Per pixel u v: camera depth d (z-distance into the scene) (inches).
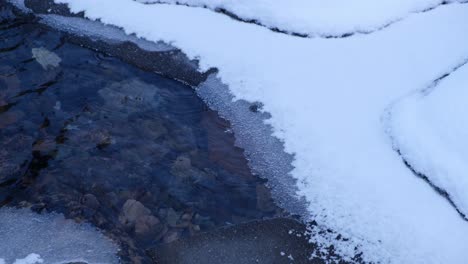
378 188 95.8
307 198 98.0
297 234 93.0
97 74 126.0
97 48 130.6
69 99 120.6
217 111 116.4
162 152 109.8
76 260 87.5
